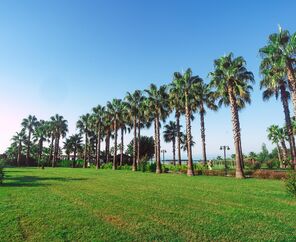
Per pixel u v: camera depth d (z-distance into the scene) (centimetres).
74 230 832
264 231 815
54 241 734
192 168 3559
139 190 1766
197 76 3894
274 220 945
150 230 830
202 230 829
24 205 1218
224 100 3616
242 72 3150
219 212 1077
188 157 3616
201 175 3556
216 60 3228
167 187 1953
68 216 1007
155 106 4556
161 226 874
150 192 1664
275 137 6203
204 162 4753
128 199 1389
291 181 1470
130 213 1059
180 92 3878
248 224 894
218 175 3450
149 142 7794
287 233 795
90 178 2859
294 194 1454
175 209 1138
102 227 862
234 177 3064
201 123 4906
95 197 1458
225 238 754
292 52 2523
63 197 1457
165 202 1300
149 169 4772
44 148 9925
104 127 6956
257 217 990
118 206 1201
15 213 1052
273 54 2672
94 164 7931
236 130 3022
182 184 2181
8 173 3897
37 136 9056
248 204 1249
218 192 1656
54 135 8781
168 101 4450
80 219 962
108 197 1458
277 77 2748
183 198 1422
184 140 7294
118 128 6288
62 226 873
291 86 2527
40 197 1456
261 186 2003
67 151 9425
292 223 905
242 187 1939
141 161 5391
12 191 1703
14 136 9188
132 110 5347
